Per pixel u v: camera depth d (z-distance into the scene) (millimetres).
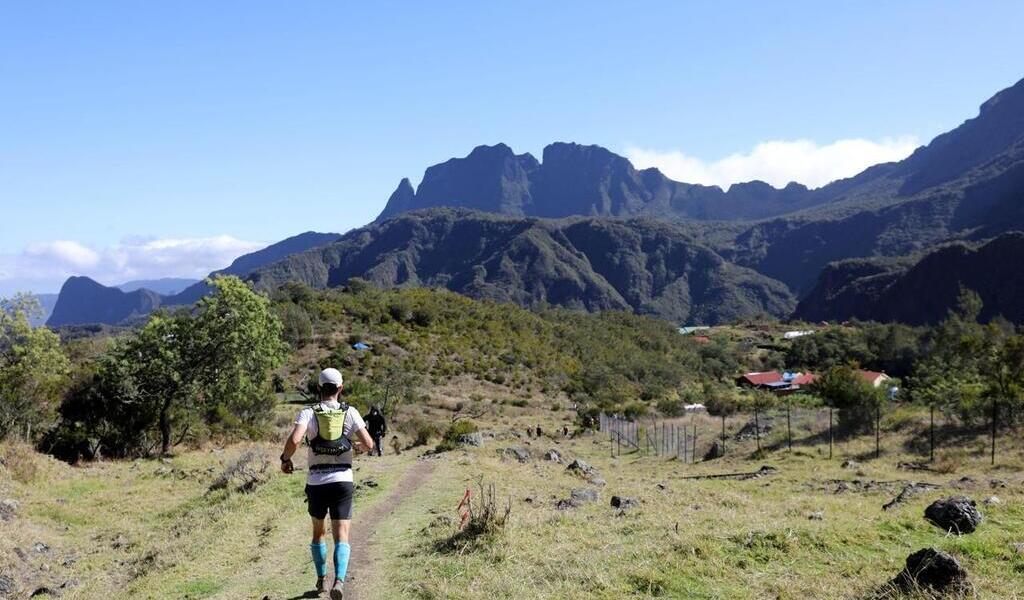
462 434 31703
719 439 45469
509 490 16875
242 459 22828
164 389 36000
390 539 10773
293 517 13164
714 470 33688
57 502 20578
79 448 32281
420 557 9227
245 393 39719
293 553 10234
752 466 33469
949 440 32625
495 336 115312
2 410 29672
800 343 142875
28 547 15500
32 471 23938
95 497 21953
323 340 90438
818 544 9336
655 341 153375
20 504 19172
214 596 8297
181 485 24125
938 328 114625
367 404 53031
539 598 7266
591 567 8406
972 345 53844
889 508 14953
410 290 143750
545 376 100750
